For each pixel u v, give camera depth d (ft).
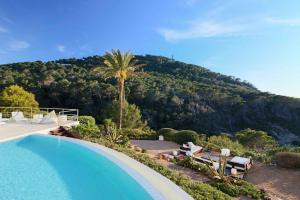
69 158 33.19
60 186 23.79
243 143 85.87
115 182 24.70
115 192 23.07
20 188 22.75
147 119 152.15
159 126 154.61
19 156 32.96
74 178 26.12
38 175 26.43
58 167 29.43
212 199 20.04
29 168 28.55
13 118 62.49
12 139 39.68
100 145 36.68
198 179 31.63
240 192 28.22
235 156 44.91
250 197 27.48
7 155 33.14
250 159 41.75
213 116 165.07
